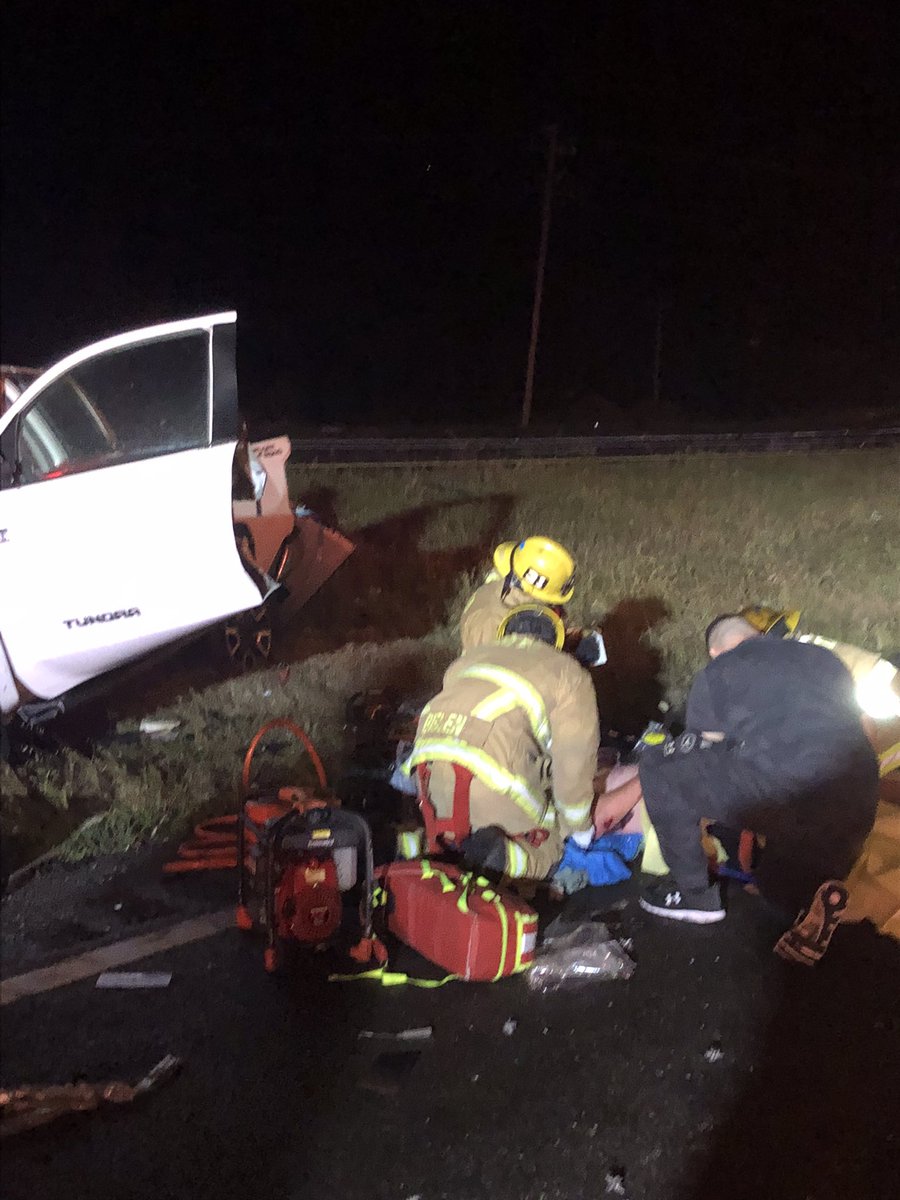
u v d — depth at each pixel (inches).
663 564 335.3
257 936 142.6
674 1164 104.1
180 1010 127.1
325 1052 120.0
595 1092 114.0
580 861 158.2
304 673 239.0
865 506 434.3
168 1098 112.2
